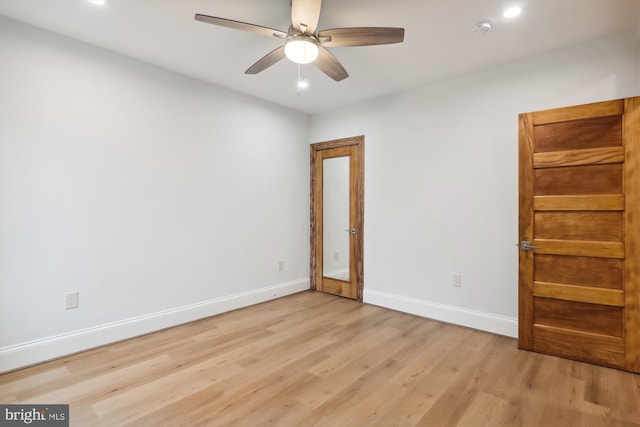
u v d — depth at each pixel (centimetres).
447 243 331
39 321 242
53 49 246
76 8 215
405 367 237
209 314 345
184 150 325
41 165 242
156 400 195
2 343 227
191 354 257
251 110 385
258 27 193
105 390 205
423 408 189
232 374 226
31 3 210
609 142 238
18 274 233
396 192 370
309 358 251
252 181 388
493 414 183
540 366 239
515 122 290
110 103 275
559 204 254
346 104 412
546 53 274
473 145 314
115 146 279
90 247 266
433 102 340
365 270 399
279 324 324
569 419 179
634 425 174
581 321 247
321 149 446
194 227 334
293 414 183
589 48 257
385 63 293
